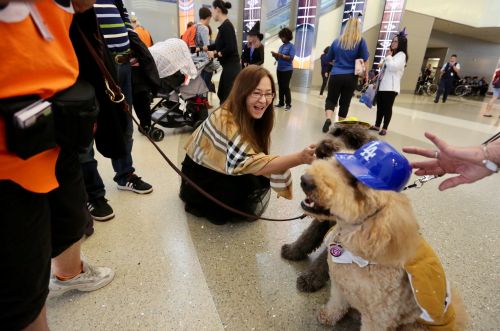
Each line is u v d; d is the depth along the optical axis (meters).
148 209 2.07
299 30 9.42
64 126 0.73
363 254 0.97
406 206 0.95
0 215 0.63
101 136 1.17
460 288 1.52
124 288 1.42
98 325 1.23
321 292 1.47
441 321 0.98
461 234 2.00
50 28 0.67
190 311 1.32
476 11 12.41
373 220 0.93
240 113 1.61
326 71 8.15
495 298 1.47
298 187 2.52
